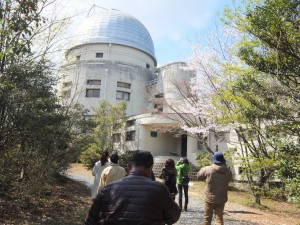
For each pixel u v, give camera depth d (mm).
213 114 15000
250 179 14297
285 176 6188
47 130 8273
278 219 11305
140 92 41875
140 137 31984
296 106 6828
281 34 6039
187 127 19375
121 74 40875
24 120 7488
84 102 38656
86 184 16891
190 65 17391
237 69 9812
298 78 6734
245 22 7473
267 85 7059
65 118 9500
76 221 8023
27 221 7430
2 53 5688
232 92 9836
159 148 33031
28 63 7805
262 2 7133
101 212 2844
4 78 6617
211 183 6699
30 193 9117
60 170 12766
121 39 44406
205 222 6672
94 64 39844
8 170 7895
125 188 2842
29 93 7703
